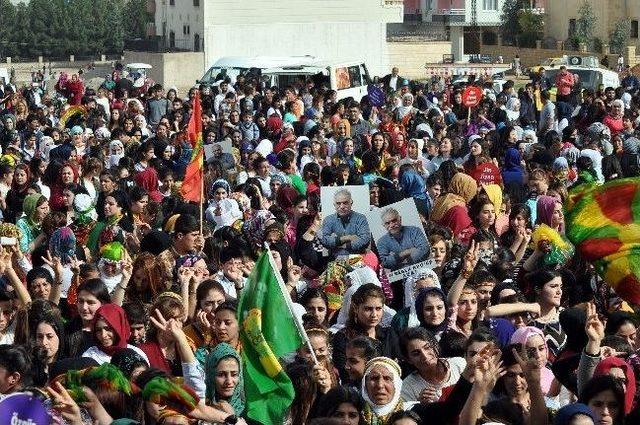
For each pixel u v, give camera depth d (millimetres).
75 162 31438
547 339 17672
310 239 22594
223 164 32344
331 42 86875
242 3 85938
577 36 112188
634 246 15867
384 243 20984
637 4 111375
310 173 30062
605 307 19828
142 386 12867
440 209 24000
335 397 13648
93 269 18484
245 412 14414
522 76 93375
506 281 19172
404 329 16297
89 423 12758
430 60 100500
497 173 31062
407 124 44656
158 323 15297
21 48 116875
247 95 49125
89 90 51500
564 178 31594
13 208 27812
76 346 16125
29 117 40406
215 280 17422
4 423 11273
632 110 46969
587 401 13680
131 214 25094
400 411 13336
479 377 13430
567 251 21141
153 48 97562
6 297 16578
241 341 14758
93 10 118188
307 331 15703
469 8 115062
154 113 48250
